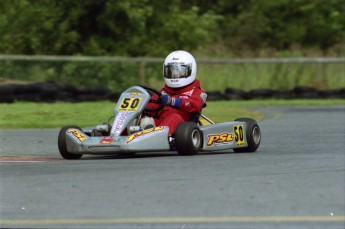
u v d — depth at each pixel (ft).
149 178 85.97
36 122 164.25
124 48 284.41
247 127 113.70
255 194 77.15
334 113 195.62
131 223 66.59
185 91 110.22
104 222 67.00
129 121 103.35
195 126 105.09
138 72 257.96
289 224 66.13
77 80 254.47
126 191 78.84
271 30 329.52
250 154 109.70
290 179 85.40
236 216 68.64
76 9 279.90
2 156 111.55
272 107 217.36
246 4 344.49
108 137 100.99
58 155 112.78
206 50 302.04
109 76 256.52
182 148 104.37
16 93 219.82
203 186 81.10
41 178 87.40
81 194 77.87
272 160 101.35
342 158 104.06
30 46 279.28
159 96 106.32
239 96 248.73
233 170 91.66
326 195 76.84
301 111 202.18
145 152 113.29
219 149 108.47
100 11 283.18
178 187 80.69
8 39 279.49
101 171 91.56
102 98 231.30
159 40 288.51
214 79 268.21
